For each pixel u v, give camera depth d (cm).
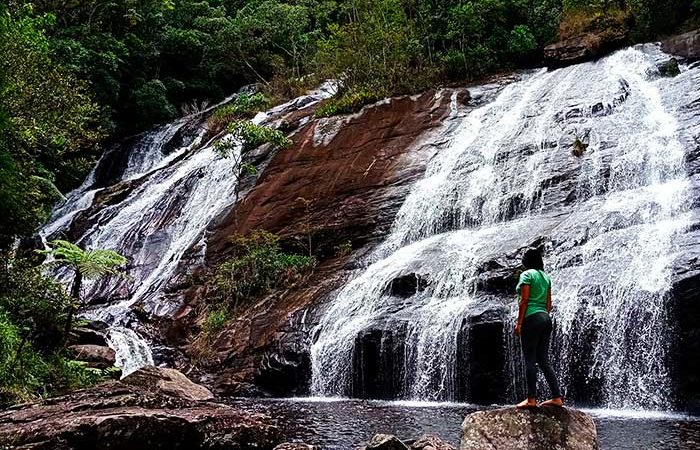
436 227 1898
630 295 1193
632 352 1166
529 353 735
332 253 2075
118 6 4203
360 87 2864
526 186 1758
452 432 961
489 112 2316
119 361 1702
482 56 2923
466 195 1884
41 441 741
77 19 4088
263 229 2242
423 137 2334
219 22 4597
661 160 1570
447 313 1378
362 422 1066
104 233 2731
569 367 1222
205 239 2369
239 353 1655
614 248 1322
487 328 1298
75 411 861
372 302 1580
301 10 4550
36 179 1936
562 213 1606
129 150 3872
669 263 1193
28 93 1744
